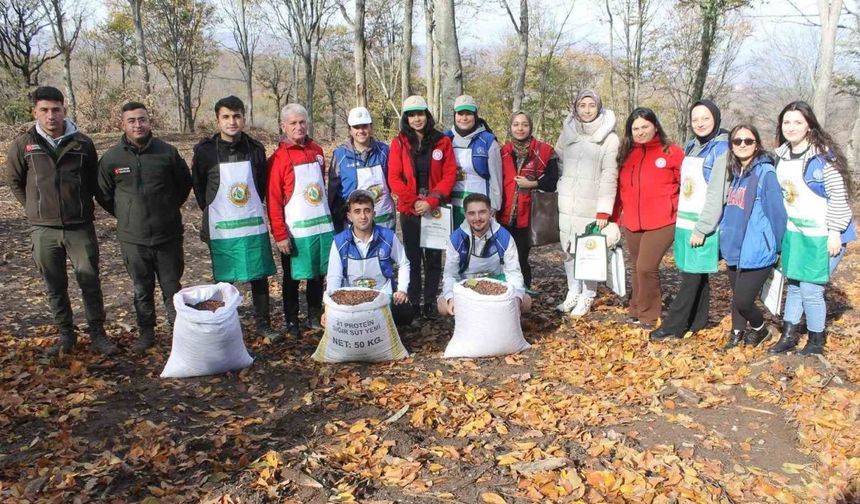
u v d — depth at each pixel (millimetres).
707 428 3721
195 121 40594
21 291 7102
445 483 3166
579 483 3088
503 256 5289
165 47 33750
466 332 4949
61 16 26875
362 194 4914
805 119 4316
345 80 42344
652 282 5508
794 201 4414
